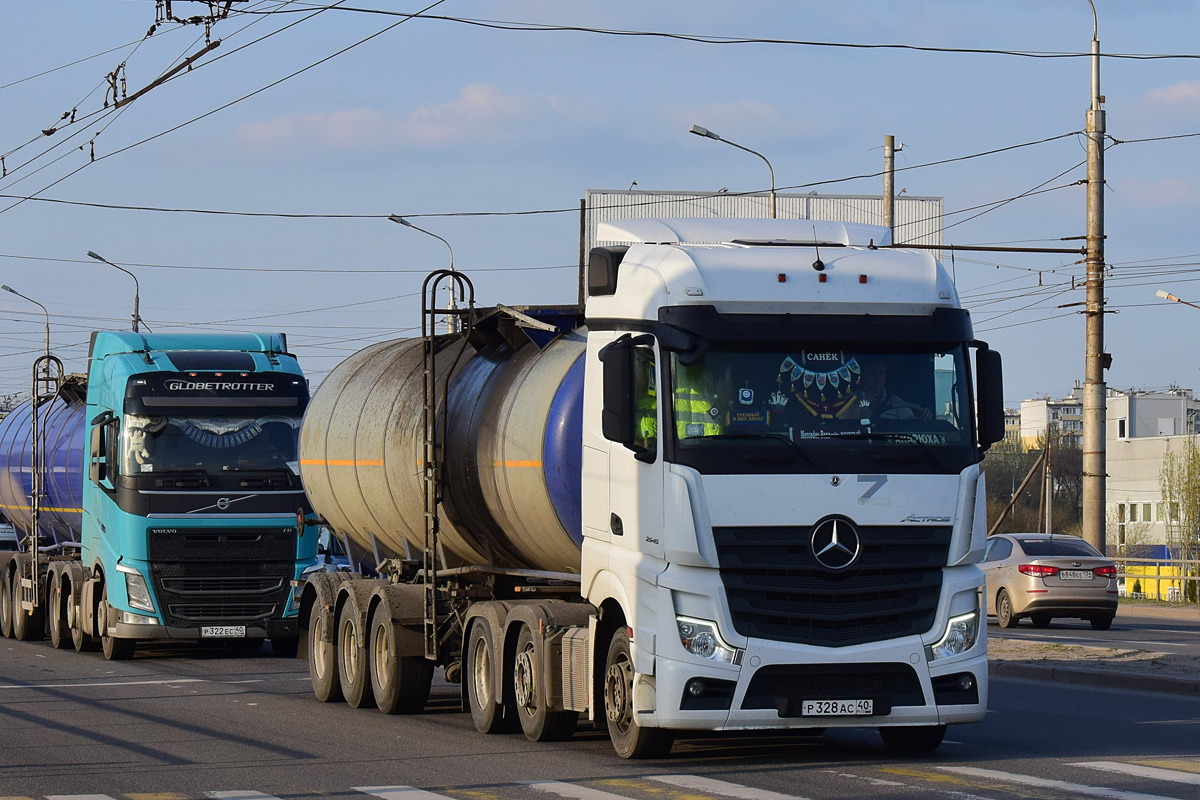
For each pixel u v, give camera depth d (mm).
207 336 60469
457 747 33156
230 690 47500
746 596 27953
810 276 29031
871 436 28516
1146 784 26656
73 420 69000
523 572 37281
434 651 39000
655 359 28656
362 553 46906
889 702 28234
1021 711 40219
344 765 30453
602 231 33125
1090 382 82438
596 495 31016
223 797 26703
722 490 27875
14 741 34750
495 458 35469
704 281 28625
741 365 28453
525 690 34031
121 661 59031
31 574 70562
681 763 29969
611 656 30453
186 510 56688
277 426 57969
